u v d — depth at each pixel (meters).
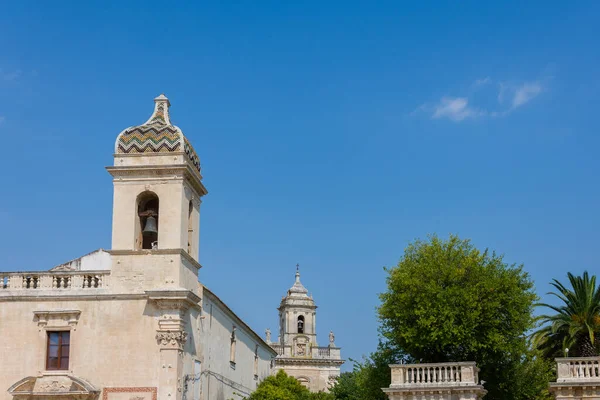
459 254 48.75
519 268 49.19
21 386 39.00
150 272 40.00
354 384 80.44
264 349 70.62
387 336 49.44
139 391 38.56
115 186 41.22
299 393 63.19
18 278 40.75
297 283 114.56
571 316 52.75
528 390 48.72
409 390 38.03
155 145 41.25
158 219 40.72
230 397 53.31
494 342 46.31
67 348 39.75
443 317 45.72
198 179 43.34
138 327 39.38
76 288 40.34
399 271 49.12
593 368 37.38
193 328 42.25
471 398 37.50
